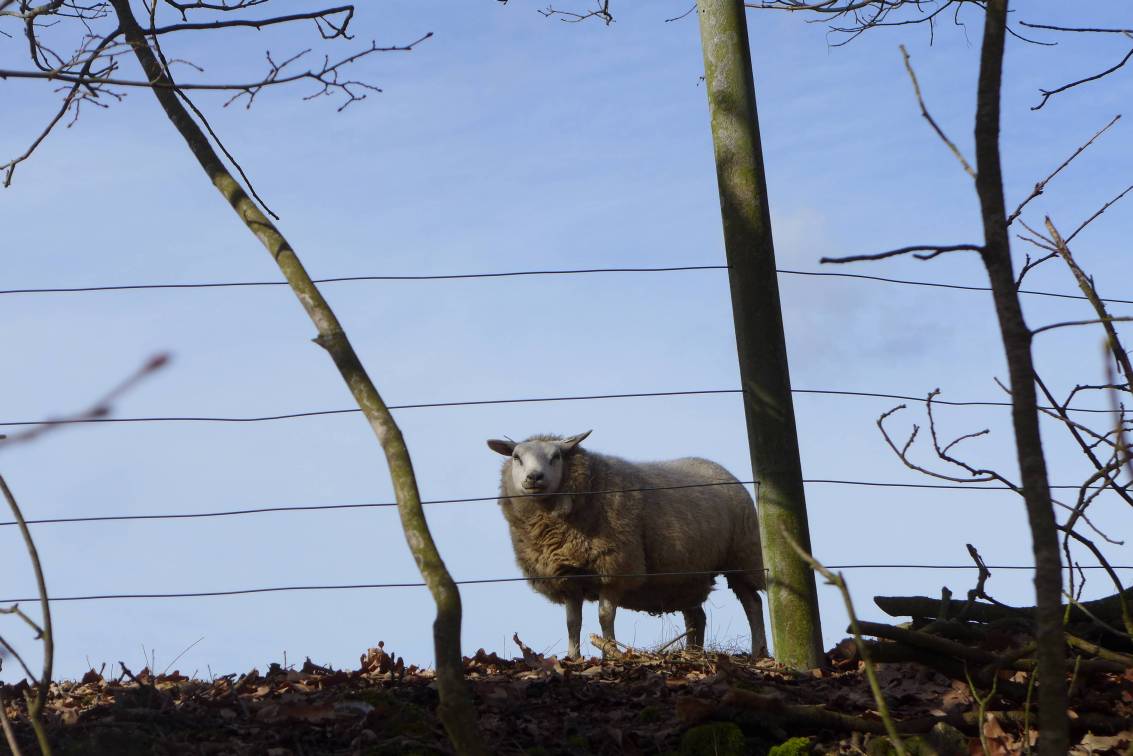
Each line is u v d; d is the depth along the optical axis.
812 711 7.60
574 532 14.34
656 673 9.41
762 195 10.05
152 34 8.49
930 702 8.20
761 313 9.92
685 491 15.04
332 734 7.79
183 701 8.49
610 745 7.58
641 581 14.60
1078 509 6.34
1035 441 5.06
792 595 9.74
